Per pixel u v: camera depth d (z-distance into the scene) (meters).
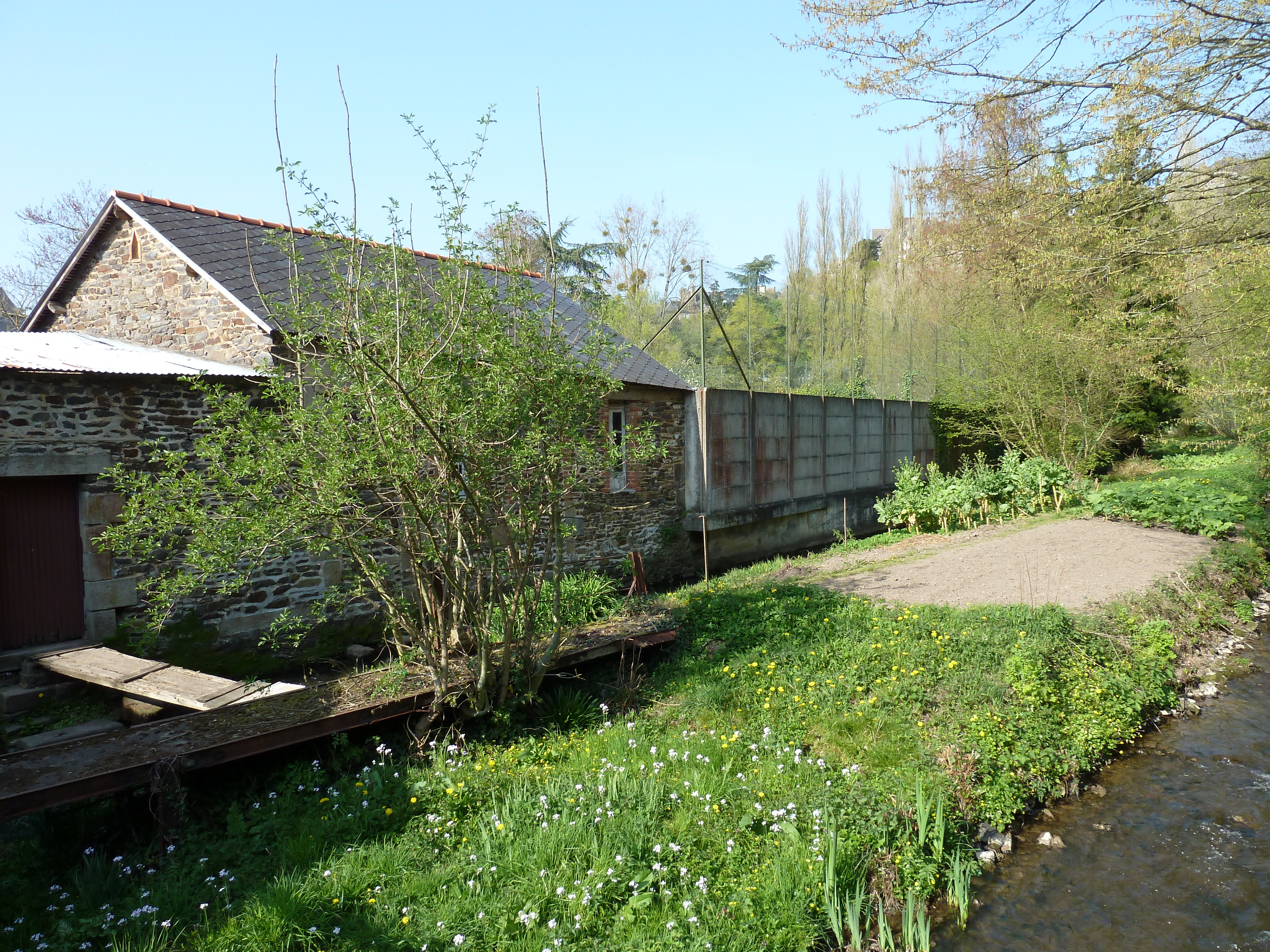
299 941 3.75
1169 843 5.45
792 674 7.10
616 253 26.41
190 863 4.55
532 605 6.45
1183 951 4.40
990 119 9.78
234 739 5.10
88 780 4.51
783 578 11.24
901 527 17.97
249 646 8.06
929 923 4.62
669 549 13.01
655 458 12.61
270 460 5.36
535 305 6.71
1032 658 7.06
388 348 5.42
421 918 3.97
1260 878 5.04
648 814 4.95
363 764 5.80
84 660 6.78
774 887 4.37
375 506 6.04
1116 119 8.76
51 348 7.93
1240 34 8.32
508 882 4.30
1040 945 4.45
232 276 9.13
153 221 9.65
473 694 6.16
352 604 8.83
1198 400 14.12
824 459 16.55
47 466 6.91
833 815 4.99
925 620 8.18
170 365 7.98
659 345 17.34
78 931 3.92
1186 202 10.25
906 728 6.14
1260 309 11.27
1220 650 9.23
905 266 13.45
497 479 5.97
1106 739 6.61
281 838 4.77
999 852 5.32
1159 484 15.62
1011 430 19.92
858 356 19.41
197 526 5.41
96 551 7.23
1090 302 13.09
